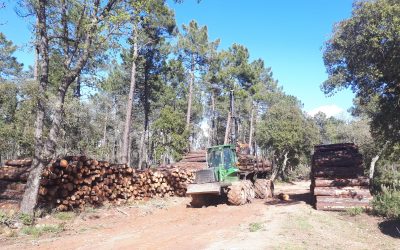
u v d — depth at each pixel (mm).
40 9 12820
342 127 44625
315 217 13477
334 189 15320
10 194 13633
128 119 31109
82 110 25094
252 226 11516
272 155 44156
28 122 20672
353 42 15336
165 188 19906
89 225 12195
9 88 17547
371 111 21266
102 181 15656
